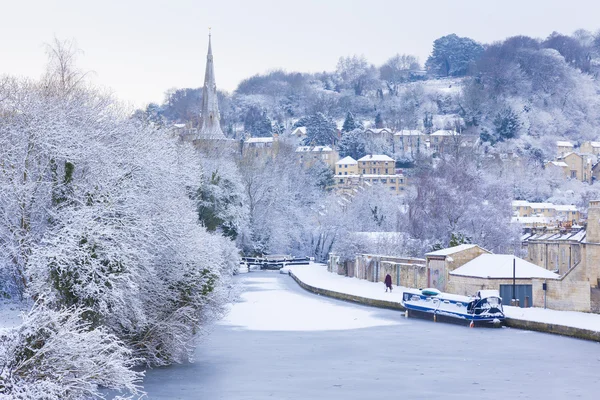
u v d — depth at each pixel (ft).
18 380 72.84
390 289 240.32
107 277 97.09
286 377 118.52
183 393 104.88
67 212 105.81
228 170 349.20
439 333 168.96
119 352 83.25
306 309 212.64
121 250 100.53
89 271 96.78
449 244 296.10
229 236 340.39
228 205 334.44
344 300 238.07
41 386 72.02
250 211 424.46
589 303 181.78
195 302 120.57
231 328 173.99
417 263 254.88
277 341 155.33
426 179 314.14
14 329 75.72
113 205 106.73
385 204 464.24
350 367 127.85
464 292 213.25
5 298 125.29
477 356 139.33
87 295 96.27
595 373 123.95
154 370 119.03
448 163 331.98
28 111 120.37
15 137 117.60
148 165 128.36
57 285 96.12
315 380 116.98
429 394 108.88
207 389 108.06
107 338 83.61
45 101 128.06
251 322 184.44
